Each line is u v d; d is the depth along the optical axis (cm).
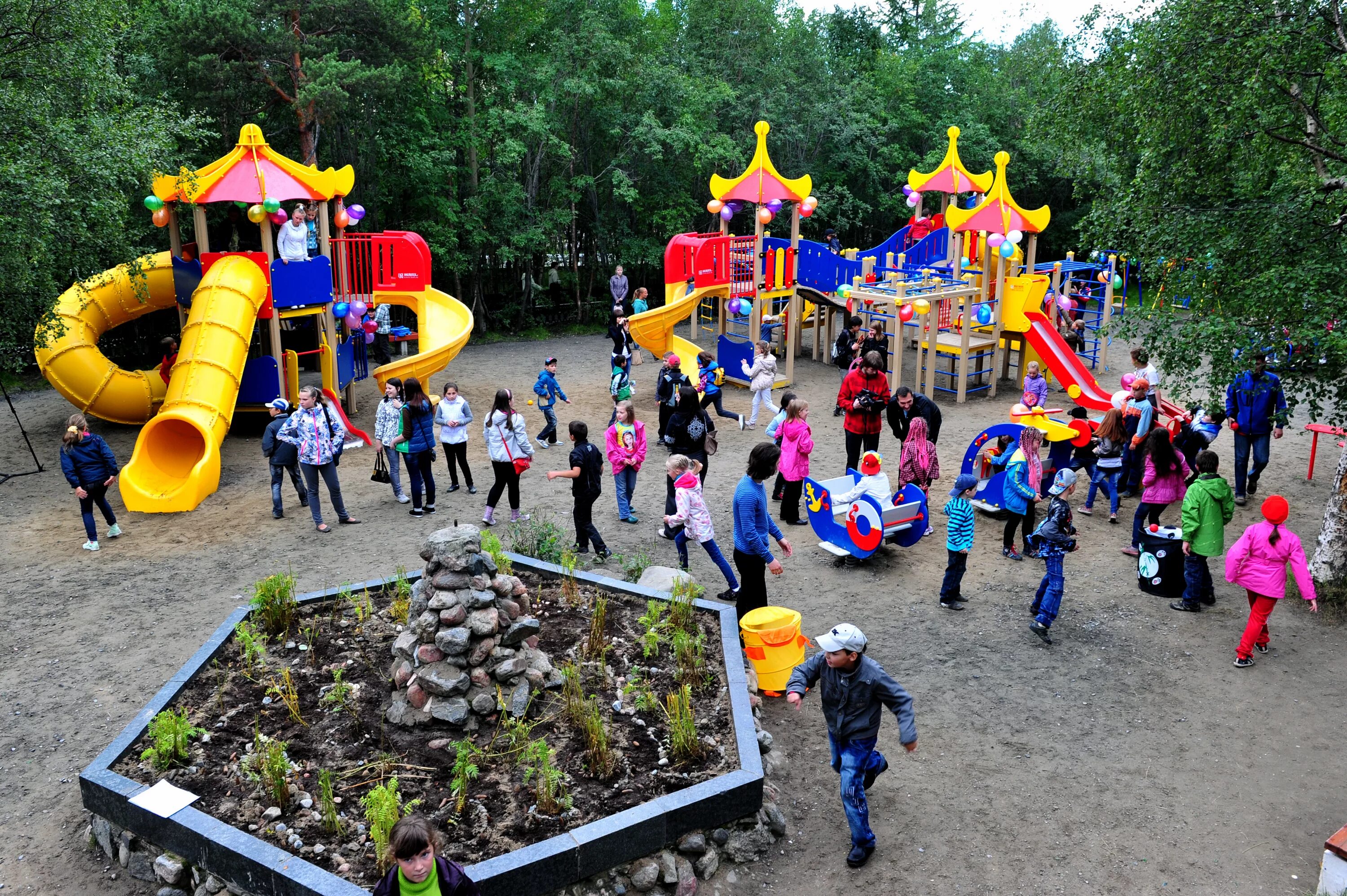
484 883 506
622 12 2944
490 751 636
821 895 565
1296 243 909
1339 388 913
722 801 586
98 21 1409
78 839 614
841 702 582
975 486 930
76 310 1686
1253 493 1277
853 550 1047
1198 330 934
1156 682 812
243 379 1645
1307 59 950
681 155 2938
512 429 1155
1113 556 1098
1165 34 1024
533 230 2678
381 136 2509
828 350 2309
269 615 801
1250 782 671
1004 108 3762
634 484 1198
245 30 2027
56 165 1327
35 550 1128
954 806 648
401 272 1945
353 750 641
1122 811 640
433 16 2597
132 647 880
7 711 770
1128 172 1217
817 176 3409
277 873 514
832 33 3916
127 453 1564
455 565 679
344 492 1355
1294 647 870
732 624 800
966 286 1881
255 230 2391
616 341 1884
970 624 923
